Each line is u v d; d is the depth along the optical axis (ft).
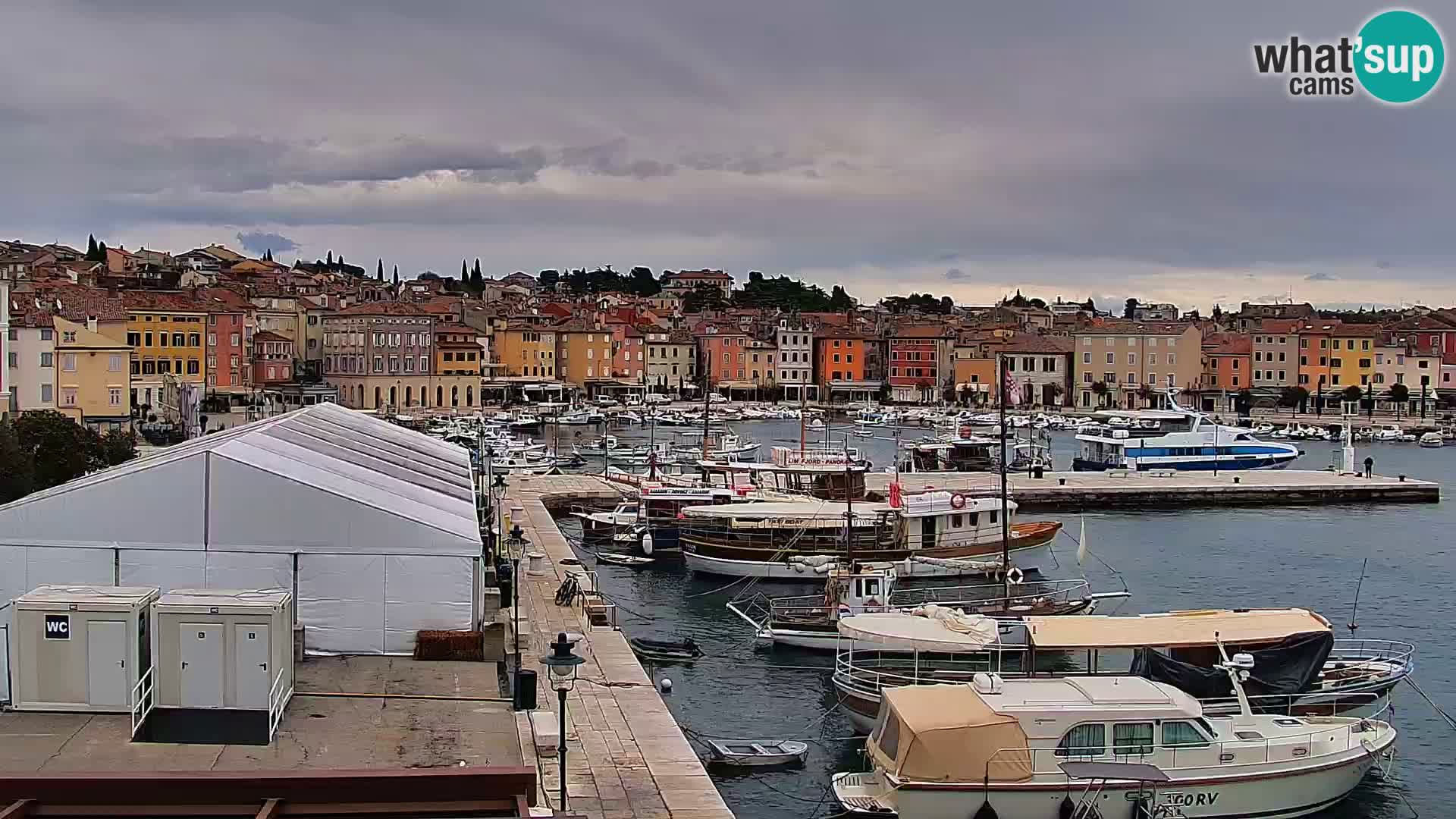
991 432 586.86
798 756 138.41
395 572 120.26
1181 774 118.11
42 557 116.57
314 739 93.66
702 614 215.92
